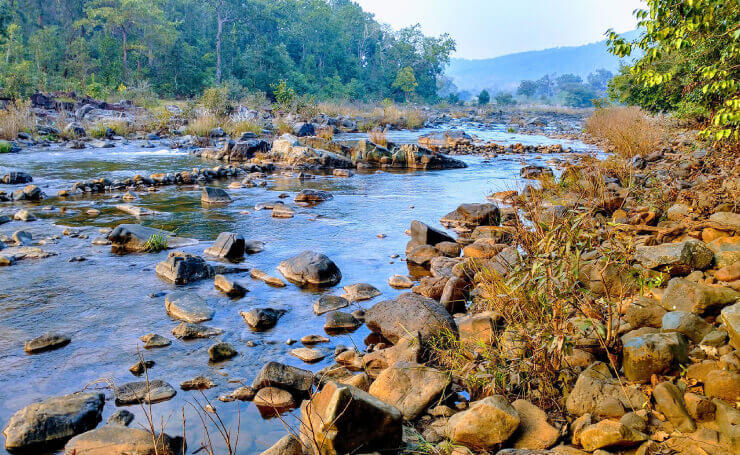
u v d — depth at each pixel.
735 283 4.09
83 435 2.99
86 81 52.41
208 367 4.13
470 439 2.96
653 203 7.84
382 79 102.00
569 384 3.41
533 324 3.52
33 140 21.48
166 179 13.28
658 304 3.97
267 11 80.50
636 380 3.22
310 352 4.34
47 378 3.91
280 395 3.64
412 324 4.48
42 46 56.62
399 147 19.36
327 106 42.03
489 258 6.63
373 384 3.67
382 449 2.98
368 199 11.52
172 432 3.25
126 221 9.11
